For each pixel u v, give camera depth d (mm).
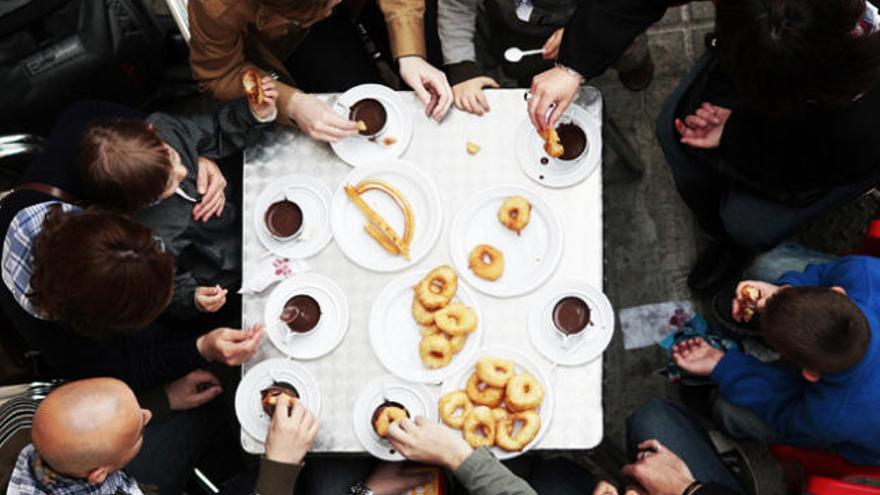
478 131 2291
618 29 2205
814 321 2012
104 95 3053
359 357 2184
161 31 3098
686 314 3070
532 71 2744
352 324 2203
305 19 2092
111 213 1968
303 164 2324
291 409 2117
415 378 2141
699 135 2393
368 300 2219
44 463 2018
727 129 2305
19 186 2213
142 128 2098
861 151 2115
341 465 2400
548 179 2227
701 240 3135
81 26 2855
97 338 2025
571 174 2223
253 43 2518
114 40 2920
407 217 2225
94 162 2041
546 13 2500
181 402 2455
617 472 2803
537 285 2164
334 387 2170
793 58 1727
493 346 2143
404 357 2178
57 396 1970
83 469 1978
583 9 2238
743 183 2404
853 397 2084
